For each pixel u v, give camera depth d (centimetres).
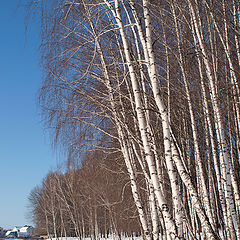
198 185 959
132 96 943
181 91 907
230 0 819
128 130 873
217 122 798
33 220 5497
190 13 810
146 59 671
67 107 934
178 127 981
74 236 5191
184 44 841
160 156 882
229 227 780
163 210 592
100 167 1252
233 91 791
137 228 2523
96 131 1005
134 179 912
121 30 692
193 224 1029
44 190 4412
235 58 877
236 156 1111
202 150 1071
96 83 965
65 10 759
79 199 3170
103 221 3869
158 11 791
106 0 727
